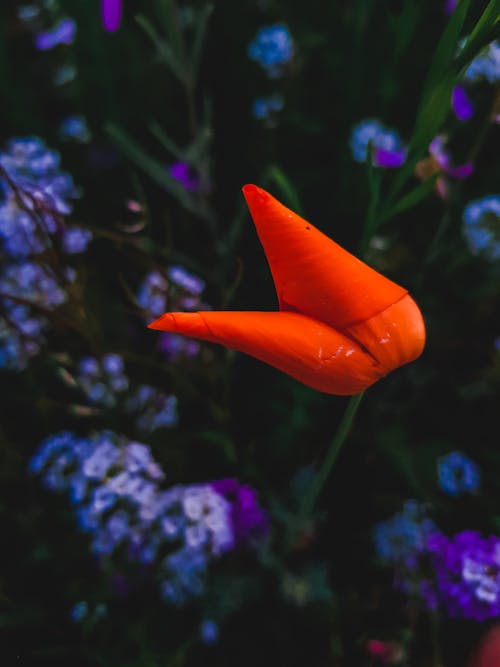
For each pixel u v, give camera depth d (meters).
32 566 0.25
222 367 0.25
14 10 0.31
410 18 0.24
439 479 0.25
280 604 0.25
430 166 0.25
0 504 0.24
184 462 0.25
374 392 0.26
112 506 0.24
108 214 0.27
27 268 0.24
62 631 0.24
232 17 0.28
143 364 0.25
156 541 0.24
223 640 0.25
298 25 0.28
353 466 0.26
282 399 0.26
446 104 0.19
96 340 0.23
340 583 0.25
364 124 0.26
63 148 0.28
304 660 0.25
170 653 0.24
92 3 0.27
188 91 0.25
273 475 0.26
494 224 0.25
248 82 0.28
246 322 0.17
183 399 0.25
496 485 0.25
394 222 0.27
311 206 0.27
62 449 0.24
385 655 0.24
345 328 0.17
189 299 0.25
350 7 0.28
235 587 0.25
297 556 0.26
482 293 0.26
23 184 0.24
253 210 0.16
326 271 0.17
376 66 0.27
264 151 0.28
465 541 0.24
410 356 0.18
